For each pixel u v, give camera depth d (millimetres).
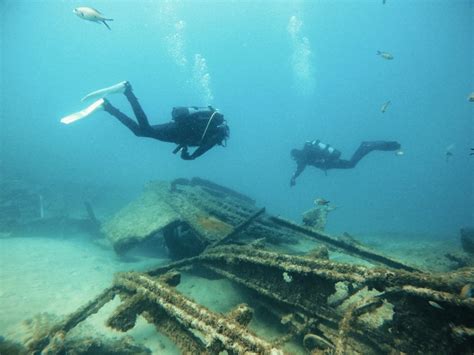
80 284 6320
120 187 17422
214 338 2717
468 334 2363
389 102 8789
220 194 10469
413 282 2715
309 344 3627
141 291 3830
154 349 4160
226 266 4953
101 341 3928
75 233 11336
